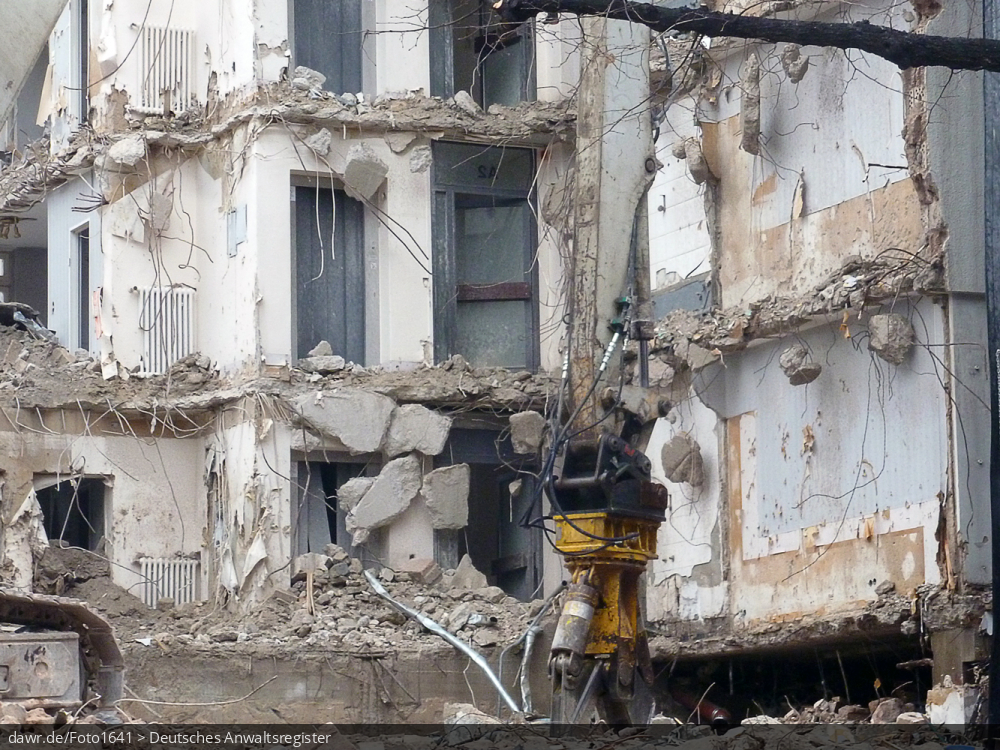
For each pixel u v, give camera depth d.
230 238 40.69
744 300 35.81
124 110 41.78
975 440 30.22
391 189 40.78
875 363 32.25
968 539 29.84
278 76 40.12
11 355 42.50
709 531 36.66
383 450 39.91
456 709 32.72
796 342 34.28
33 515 39.34
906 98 30.84
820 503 33.56
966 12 30.50
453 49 42.38
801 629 33.38
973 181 30.67
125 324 41.16
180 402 40.66
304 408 39.09
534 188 42.09
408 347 40.66
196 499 41.25
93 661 25.30
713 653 35.88
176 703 33.38
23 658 23.89
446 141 41.41
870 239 32.44
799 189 34.38
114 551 40.25
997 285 29.62
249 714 33.88
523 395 40.59
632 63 27.67
